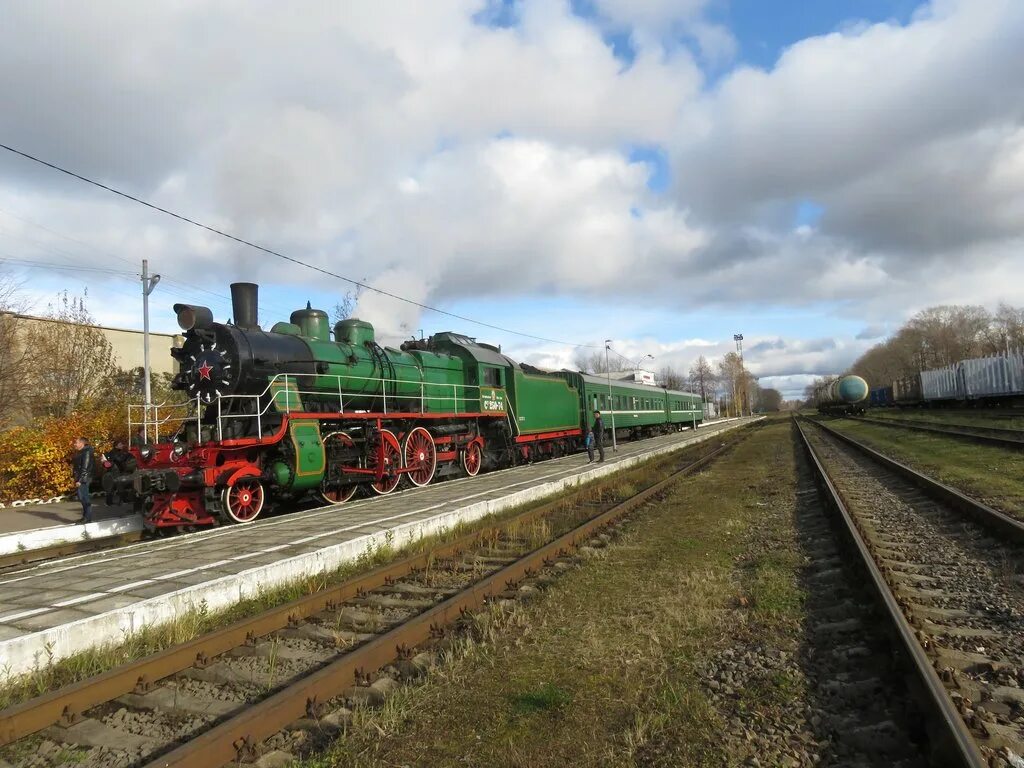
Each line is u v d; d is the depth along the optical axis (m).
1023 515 8.46
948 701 3.29
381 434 13.72
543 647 4.96
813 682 4.14
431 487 14.73
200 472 10.38
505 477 16.27
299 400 12.16
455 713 3.95
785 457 20.81
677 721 3.71
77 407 20.53
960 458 15.84
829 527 8.80
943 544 7.62
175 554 8.08
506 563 7.91
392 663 4.82
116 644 5.37
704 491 13.65
